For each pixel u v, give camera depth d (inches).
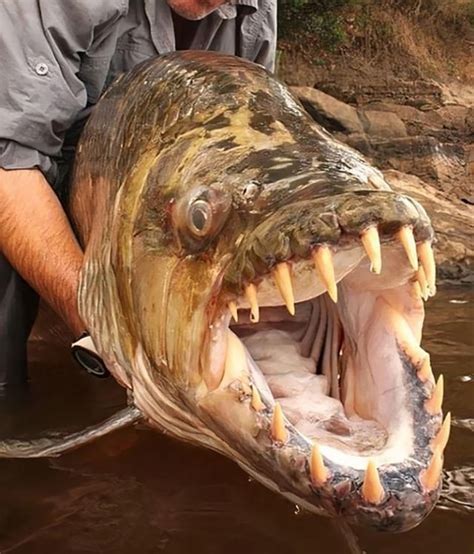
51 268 29.1
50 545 19.2
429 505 16.5
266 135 22.6
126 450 24.9
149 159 24.8
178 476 23.1
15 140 30.2
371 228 17.0
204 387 19.9
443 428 17.1
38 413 29.3
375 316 20.1
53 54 31.5
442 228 84.7
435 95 150.9
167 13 34.9
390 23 161.2
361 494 16.4
